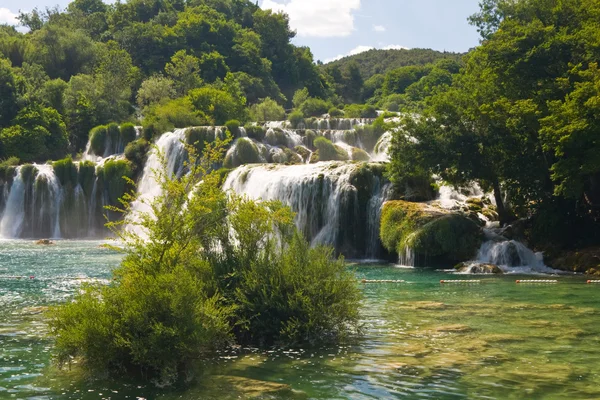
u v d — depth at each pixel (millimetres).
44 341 12500
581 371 10336
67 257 33375
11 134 61438
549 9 33125
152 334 9852
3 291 20469
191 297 10477
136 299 10234
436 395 9070
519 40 30281
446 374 10172
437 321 15062
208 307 11094
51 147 65188
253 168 41094
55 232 51344
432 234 29609
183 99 73625
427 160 31047
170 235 11703
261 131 57125
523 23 33469
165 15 136375
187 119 67938
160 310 10156
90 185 52500
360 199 35312
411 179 35031
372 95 184125
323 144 55062
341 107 126250
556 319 15391
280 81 142375
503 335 13281
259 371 10359
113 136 61094
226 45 128125
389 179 33938
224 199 13352
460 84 39438
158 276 10539
